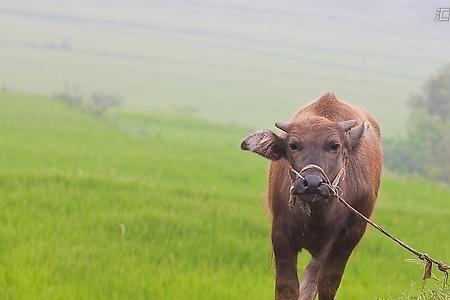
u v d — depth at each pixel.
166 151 101.50
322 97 27.80
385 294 36.00
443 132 149.12
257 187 73.31
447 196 77.50
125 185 57.06
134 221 46.22
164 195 54.78
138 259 40.09
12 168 66.62
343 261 26.27
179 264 39.75
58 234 42.81
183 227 46.06
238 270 40.03
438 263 24.59
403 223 54.47
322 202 23.80
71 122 131.12
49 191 52.28
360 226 26.27
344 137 24.31
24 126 112.56
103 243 42.16
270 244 28.61
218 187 69.69
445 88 186.00
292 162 23.83
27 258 38.22
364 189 26.06
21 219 44.69
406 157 144.62
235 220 48.66
